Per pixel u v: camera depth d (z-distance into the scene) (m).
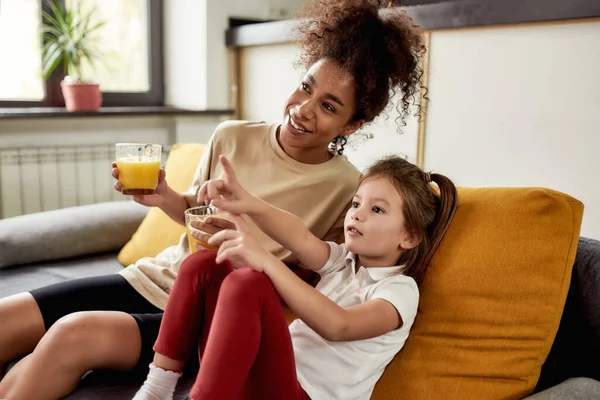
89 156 3.13
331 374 1.16
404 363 1.23
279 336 1.05
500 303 1.19
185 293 1.16
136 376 1.36
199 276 1.16
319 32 1.52
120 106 3.33
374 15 1.49
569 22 1.83
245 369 1.01
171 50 3.47
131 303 1.53
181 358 1.17
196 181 1.67
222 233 1.14
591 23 1.78
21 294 1.47
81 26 3.11
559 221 1.19
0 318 1.39
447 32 2.22
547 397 1.09
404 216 1.25
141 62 3.43
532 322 1.18
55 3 3.01
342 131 1.55
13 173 2.89
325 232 1.57
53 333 1.25
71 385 1.27
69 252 2.11
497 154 2.11
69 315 1.29
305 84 1.48
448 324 1.22
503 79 2.05
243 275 1.05
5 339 1.39
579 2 1.75
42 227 2.08
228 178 1.21
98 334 1.28
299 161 1.59
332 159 1.61
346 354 1.17
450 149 2.27
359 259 1.33
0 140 2.83
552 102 1.92
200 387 1.00
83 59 3.16
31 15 2.97
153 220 2.05
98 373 1.35
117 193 3.28
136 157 1.37
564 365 1.31
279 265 1.08
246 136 1.65
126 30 3.34
